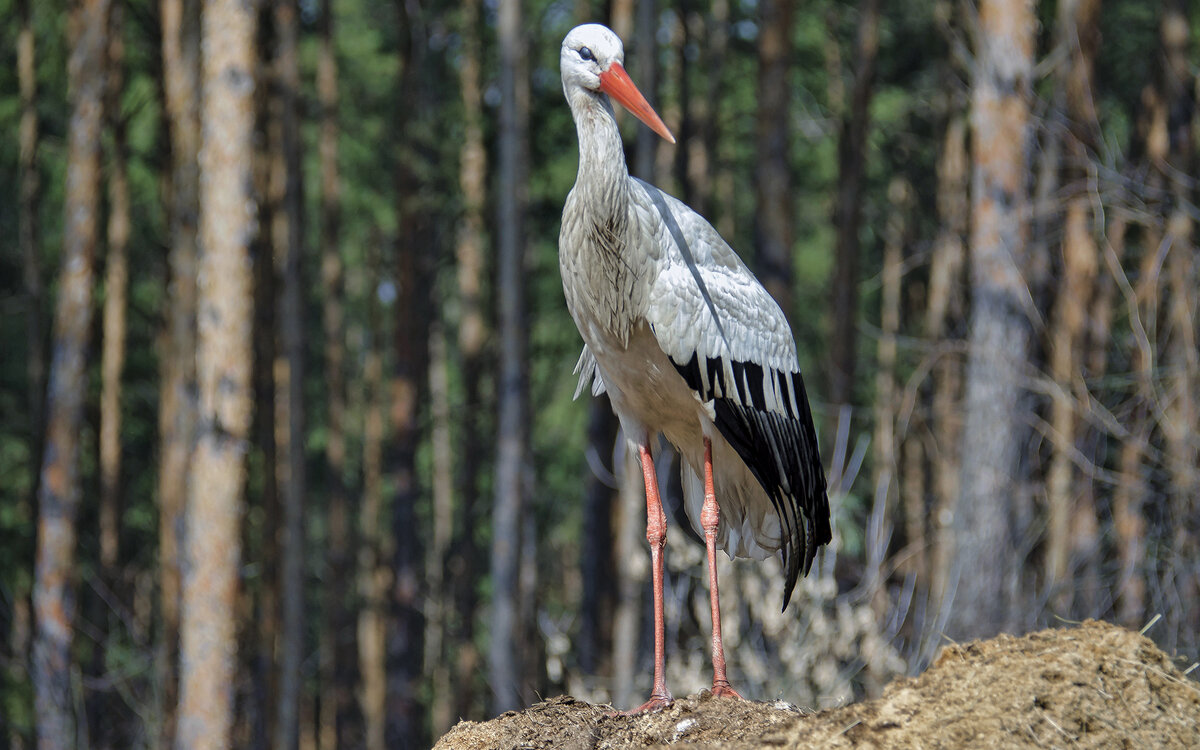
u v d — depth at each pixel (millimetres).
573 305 5855
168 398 18672
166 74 18234
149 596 21266
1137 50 20516
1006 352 11812
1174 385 12055
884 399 18188
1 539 21750
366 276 30906
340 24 25438
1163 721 4355
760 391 5977
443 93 25781
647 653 16141
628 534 14930
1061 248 13820
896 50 23578
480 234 23844
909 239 24188
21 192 21859
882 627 11648
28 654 17453
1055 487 12242
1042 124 11992
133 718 19281
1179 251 12062
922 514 15695
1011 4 11859
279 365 22312
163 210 19203
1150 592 11336
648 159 15719
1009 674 4445
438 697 26156
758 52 15656
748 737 4945
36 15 21656
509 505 17094
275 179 22125
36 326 19969
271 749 18547
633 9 18766
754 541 6430
